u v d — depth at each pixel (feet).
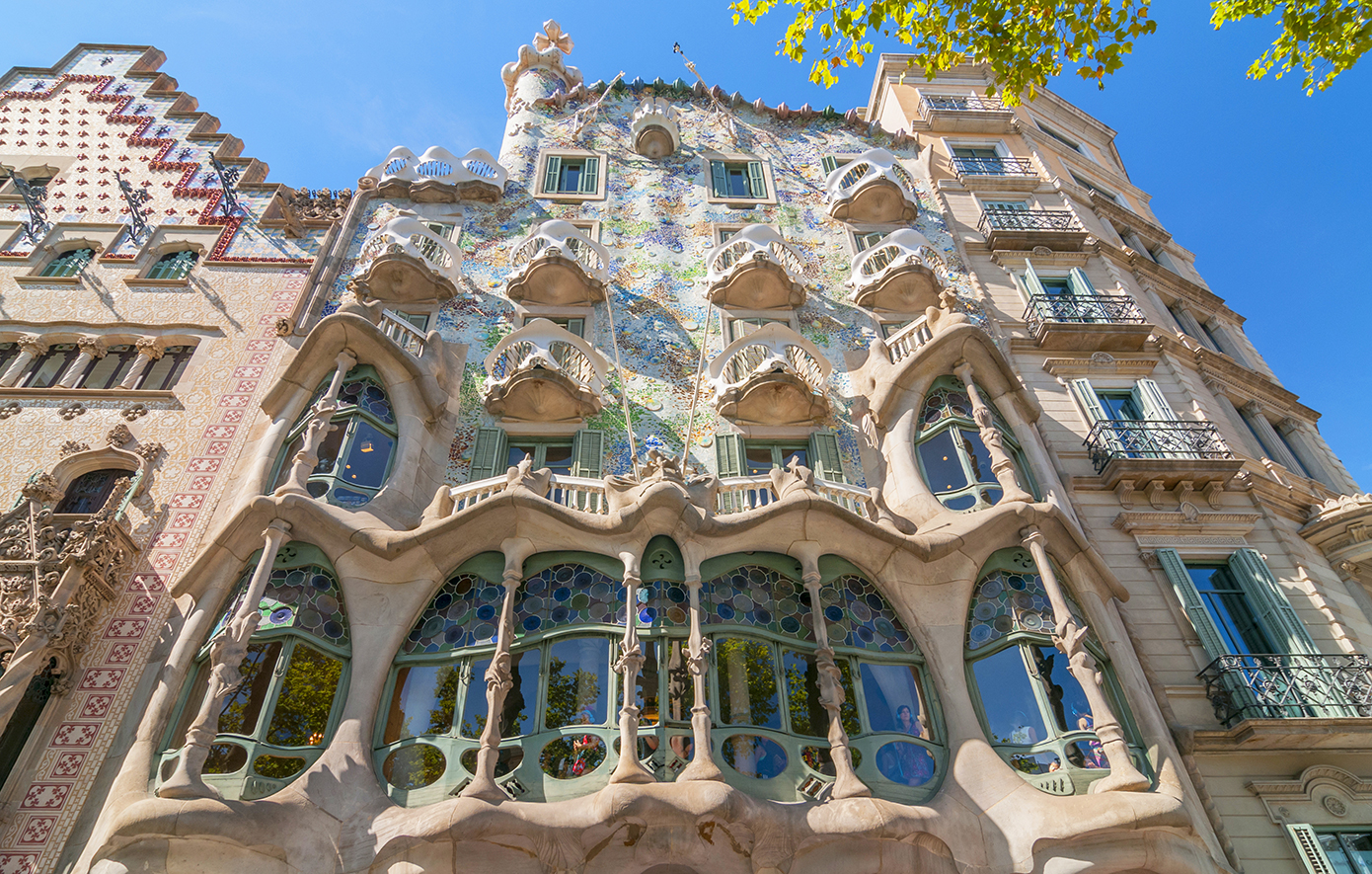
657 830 33.32
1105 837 35.09
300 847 32.86
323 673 38.70
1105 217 80.79
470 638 40.14
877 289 64.18
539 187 72.38
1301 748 42.91
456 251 63.31
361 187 69.77
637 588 39.60
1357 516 53.26
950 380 53.98
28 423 53.06
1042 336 63.00
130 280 61.62
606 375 57.67
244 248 65.21
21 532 45.57
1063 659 41.29
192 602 43.21
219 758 35.04
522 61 86.69
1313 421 71.67
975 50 41.52
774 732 37.37
